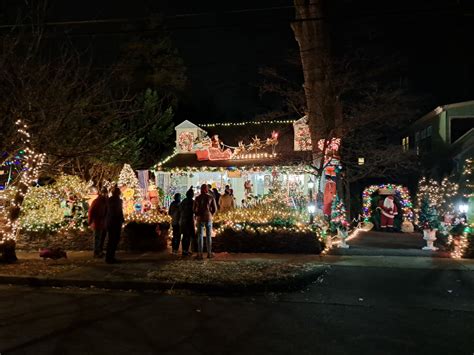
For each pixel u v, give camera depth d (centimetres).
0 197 1277
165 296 903
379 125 2341
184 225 1280
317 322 719
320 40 1662
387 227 1892
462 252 1230
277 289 927
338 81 1734
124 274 1037
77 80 1415
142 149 2789
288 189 2000
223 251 1350
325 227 1387
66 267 1127
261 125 2620
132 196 1733
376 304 820
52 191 1691
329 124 1653
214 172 2402
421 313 765
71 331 678
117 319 742
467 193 1622
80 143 1375
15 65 1253
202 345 616
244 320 732
